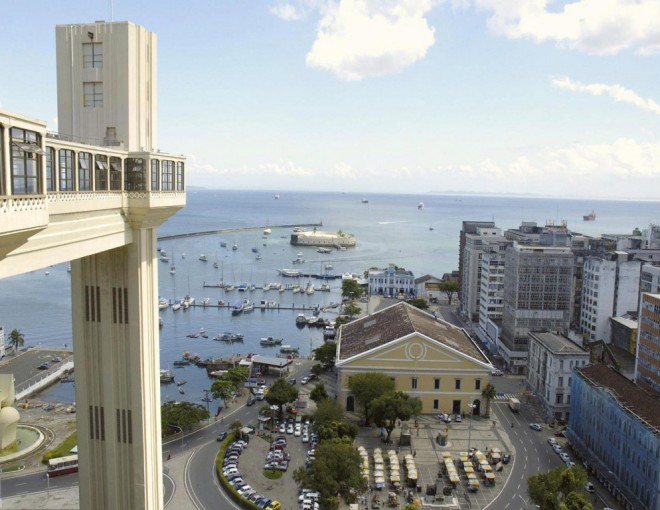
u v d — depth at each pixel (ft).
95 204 143.95
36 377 519.19
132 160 162.40
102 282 174.29
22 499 311.88
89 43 171.01
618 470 324.60
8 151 96.63
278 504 303.07
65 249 132.67
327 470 296.92
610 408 336.49
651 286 588.91
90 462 184.65
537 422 432.66
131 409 178.81
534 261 560.20
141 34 176.86
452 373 440.86
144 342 177.58
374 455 360.48
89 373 180.04
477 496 320.70
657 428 292.61
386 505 307.17
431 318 554.05
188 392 508.12
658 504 281.74
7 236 98.99
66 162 130.52
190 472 346.13
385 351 440.04
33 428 408.67
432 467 355.97
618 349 572.51
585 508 248.73
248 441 390.83
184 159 186.70
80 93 173.27
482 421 432.66
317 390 436.35
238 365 558.15
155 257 183.93
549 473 282.97
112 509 184.14
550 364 440.45
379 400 382.22
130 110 172.04
